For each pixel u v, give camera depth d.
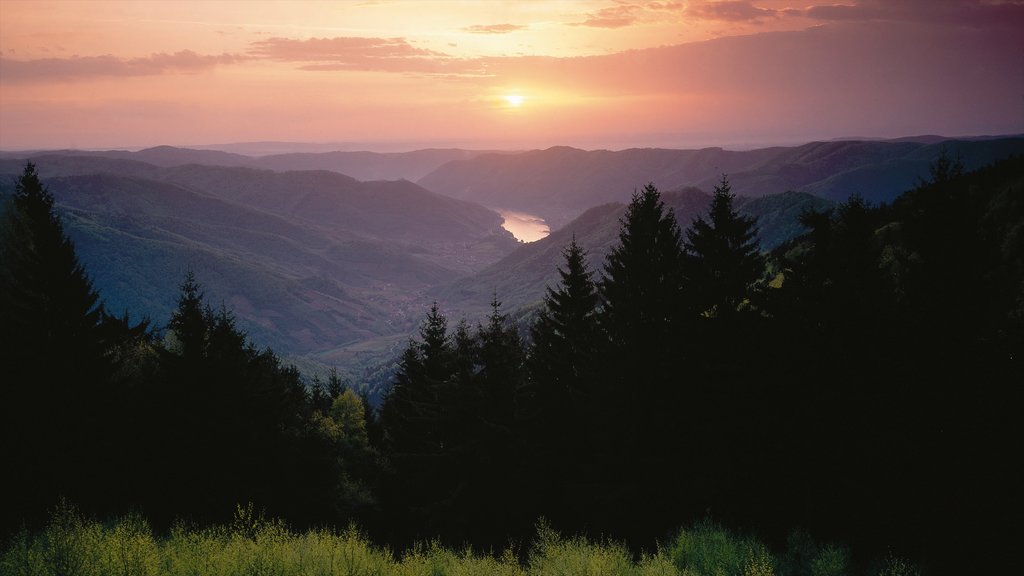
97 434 25.27
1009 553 13.52
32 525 13.54
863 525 14.94
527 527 24.20
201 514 24.12
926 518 14.42
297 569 9.24
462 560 11.59
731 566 11.73
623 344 24.97
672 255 26.14
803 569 12.48
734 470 19.12
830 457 16.91
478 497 25.28
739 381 19.66
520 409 27.39
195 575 8.98
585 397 26.38
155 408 27.12
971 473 14.91
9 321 27.45
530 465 25.48
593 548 12.29
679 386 22.92
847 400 17.11
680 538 13.43
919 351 16.81
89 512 19.81
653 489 21.55
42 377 25.80
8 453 22.23
